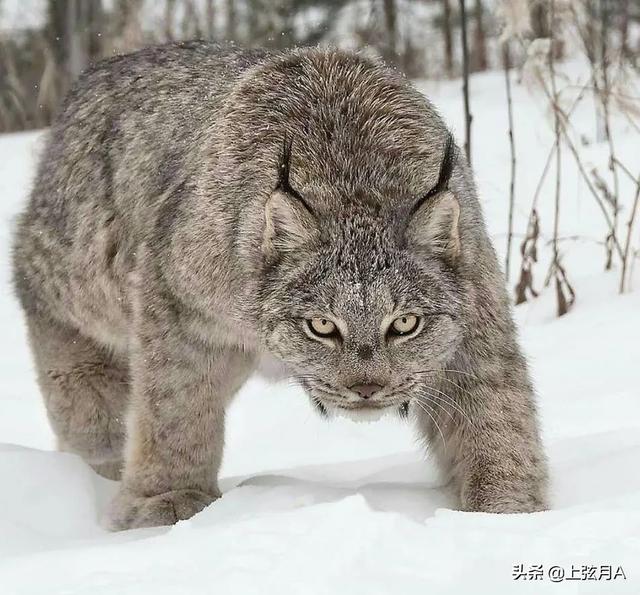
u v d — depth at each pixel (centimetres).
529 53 1295
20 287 996
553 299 1295
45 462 792
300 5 3050
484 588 477
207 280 752
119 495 806
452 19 3061
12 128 2791
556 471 767
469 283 732
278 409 1102
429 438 784
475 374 748
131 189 878
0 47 2892
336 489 743
